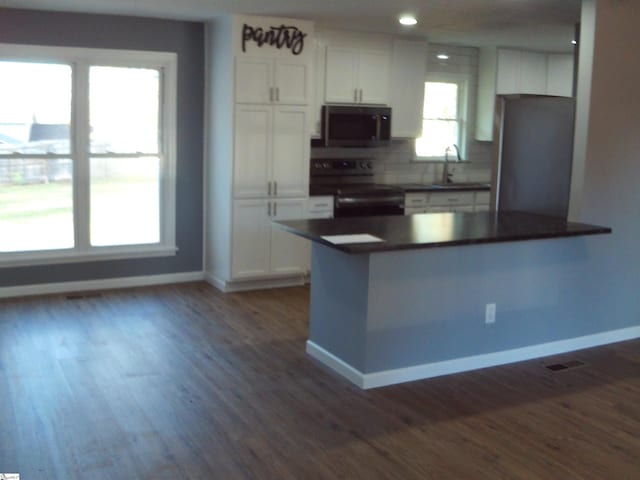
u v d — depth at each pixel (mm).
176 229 6363
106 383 3973
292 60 5965
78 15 5684
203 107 6309
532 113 4910
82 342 4676
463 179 7836
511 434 3443
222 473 2996
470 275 4250
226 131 5910
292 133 6082
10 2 5223
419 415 3648
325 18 5852
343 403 3785
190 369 4238
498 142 5133
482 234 4121
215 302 5781
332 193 6406
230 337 4875
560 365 4477
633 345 4922
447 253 4141
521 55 7516
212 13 5645
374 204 6637
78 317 5250
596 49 4531
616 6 4566
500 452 3250
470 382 4141
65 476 2932
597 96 4586
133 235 6223
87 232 5996
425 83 7277
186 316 5359
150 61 6023
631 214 4898
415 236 3998
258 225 6070
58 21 5621
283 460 3127
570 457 3215
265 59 5852
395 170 7438
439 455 3207
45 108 5734
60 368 4184
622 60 4656
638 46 4711
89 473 2965
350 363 4117
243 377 4129
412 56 6910
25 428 3371
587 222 4688
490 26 6062
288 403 3768
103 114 5957
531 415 3678
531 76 7621
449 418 3621
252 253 6086
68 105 5812
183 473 2986
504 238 4074
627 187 4844
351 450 3238
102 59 5848
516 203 5113
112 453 3146
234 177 5898
